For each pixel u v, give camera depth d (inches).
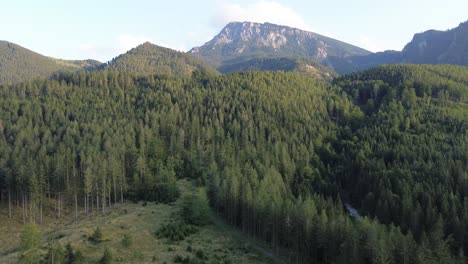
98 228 3503.9
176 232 3801.7
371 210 4795.8
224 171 5044.3
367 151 6427.2
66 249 3122.5
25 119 7106.3
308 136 7308.1
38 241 3314.5
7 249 3668.8
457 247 3521.2
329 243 3383.4
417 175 5132.9
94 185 4699.8
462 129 6697.8
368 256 3014.3
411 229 3922.2
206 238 3850.9
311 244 3508.9
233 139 6983.3
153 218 4185.5
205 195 4394.7
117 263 2994.6
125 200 4977.9
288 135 7106.3
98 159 4972.9
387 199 4589.1
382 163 5748.0
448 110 7790.4
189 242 3673.7
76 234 3668.8
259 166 5413.4
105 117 7593.5
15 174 4571.9
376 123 7618.1
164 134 7052.2
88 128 6845.5
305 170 5890.8
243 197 4188.0
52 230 4104.3
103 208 4564.5
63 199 5064.0
